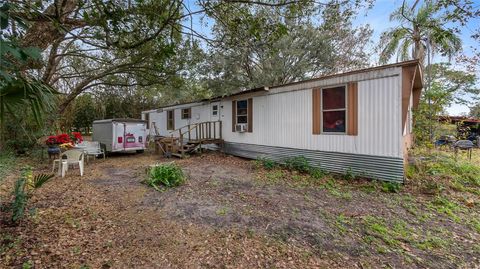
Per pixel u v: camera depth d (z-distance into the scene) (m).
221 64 13.96
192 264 2.60
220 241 3.08
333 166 6.73
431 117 7.85
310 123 7.30
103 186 5.55
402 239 3.18
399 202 4.57
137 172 7.15
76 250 2.76
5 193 4.55
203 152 11.51
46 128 8.86
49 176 3.88
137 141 10.88
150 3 3.66
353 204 4.48
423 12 10.98
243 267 2.56
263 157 8.91
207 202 4.49
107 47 4.39
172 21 4.00
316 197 4.88
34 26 4.00
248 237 3.19
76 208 4.09
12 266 2.39
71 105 14.64
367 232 3.36
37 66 4.12
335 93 6.66
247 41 4.88
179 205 4.32
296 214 3.97
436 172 5.96
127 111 20.25
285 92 8.08
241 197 4.83
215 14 4.28
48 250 2.72
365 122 6.01
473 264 2.67
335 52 13.70
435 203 4.48
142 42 3.95
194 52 8.36
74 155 6.67
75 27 4.31
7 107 2.12
